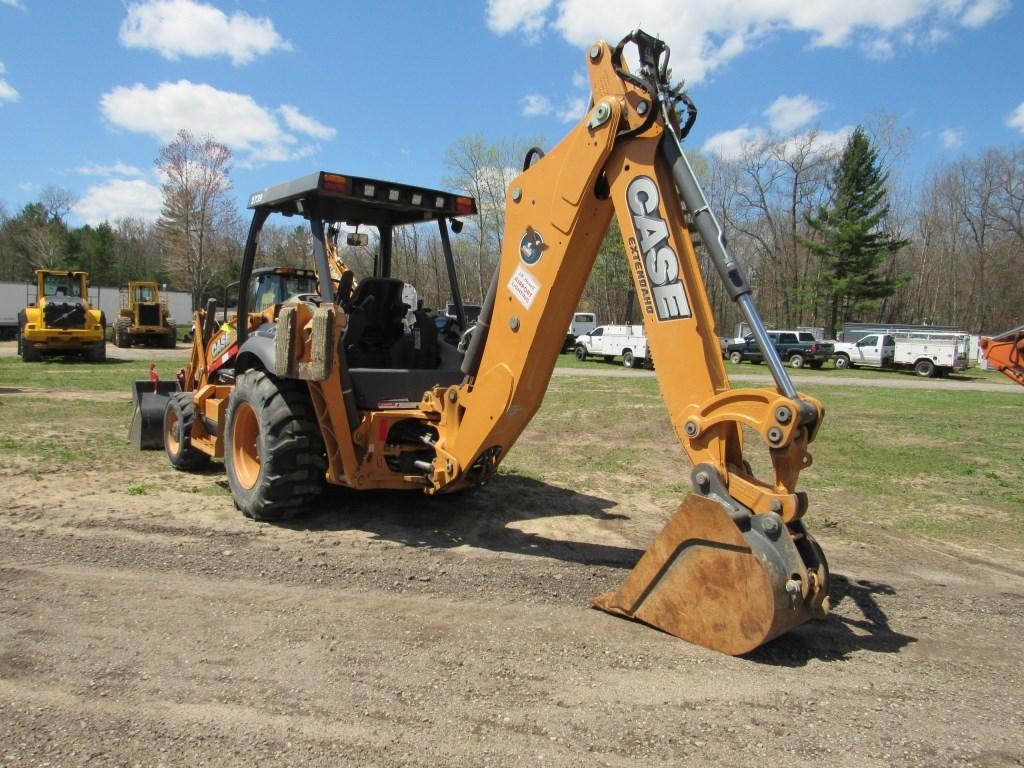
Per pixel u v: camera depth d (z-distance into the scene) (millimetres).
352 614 4098
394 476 5629
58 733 2799
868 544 6203
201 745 2744
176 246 43875
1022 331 8836
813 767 2699
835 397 19781
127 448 8859
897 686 3430
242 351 6395
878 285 46875
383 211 6625
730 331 58094
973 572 5508
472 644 3717
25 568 4652
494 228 43594
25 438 9250
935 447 11469
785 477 3475
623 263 48281
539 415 14094
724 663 3533
